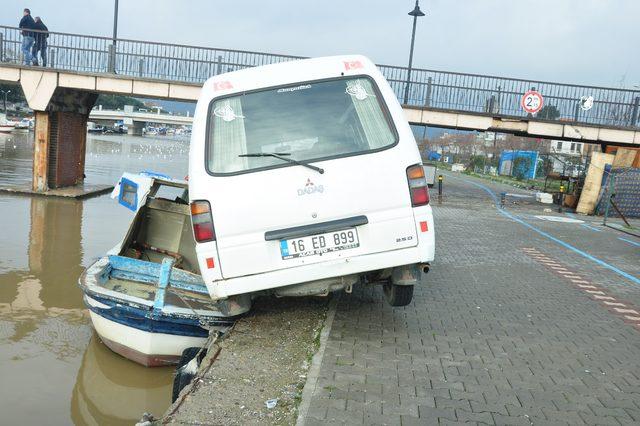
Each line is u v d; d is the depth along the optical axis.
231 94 5.34
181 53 21.95
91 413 5.71
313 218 5.01
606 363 5.38
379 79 5.42
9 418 5.46
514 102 23.42
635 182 22.98
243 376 4.65
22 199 19.42
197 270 8.78
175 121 115.19
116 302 6.43
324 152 5.11
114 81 21.55
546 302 7.73
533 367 5.16
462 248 12.25
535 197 29.53
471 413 4.14
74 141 23.48
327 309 6.55
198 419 3.93
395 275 5.38
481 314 6.88
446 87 23.34
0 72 20.70
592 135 23.23
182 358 6.07
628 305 7.87
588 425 4.05
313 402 4.16
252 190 4.98
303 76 5.43
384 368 4.89
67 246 13.08
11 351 7.04
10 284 9.88
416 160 5.13
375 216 5.05
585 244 14.20
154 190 9.48
